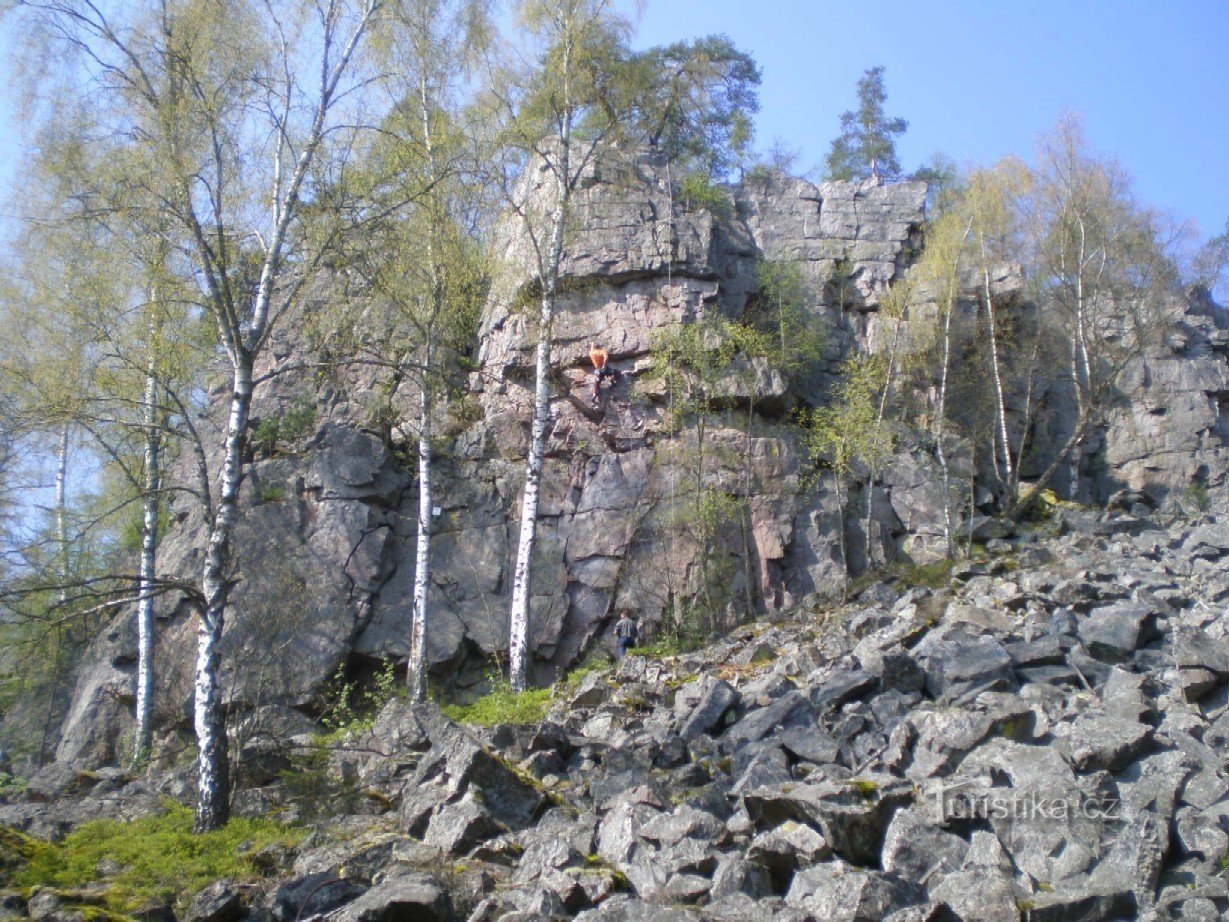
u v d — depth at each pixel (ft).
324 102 44.21
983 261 85.10
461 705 64.90
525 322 75.97
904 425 80.53
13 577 45.65
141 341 51.80
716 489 70.13
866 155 124.47
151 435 55.93
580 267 76.89
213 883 33.06
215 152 41.78
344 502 68.69
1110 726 34.86
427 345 61.57
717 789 36.60
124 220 43.32
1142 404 92.32
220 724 39.75
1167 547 65.10
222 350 58.49
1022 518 81.00
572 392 75.46
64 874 34.22
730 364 75.15
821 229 88.99
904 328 83.15
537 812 36.47
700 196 83.05
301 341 77.46
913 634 50.57
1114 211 90.17
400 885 29.35
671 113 89.45
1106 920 26.37
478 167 60.08
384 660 63.72
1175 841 29.71
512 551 70.28
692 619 67.00
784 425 77.46
